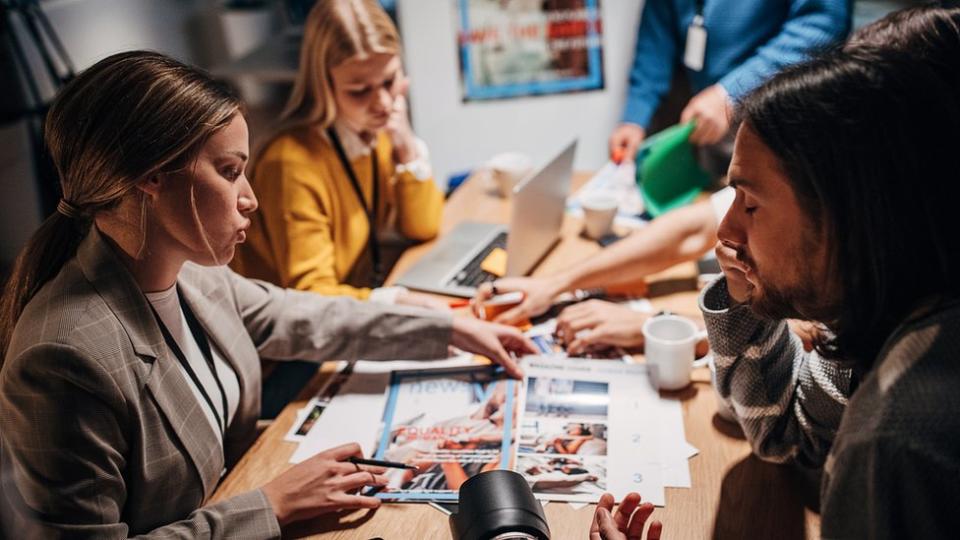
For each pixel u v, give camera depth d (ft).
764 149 2.71
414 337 5.06
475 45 8.77
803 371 3.94
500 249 6.56
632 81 8.80
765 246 2.86
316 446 4.40
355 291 6.08
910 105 2.46
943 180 2.47
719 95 7.16
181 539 3.62
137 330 3.71
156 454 3.77
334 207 6.59
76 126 3.47
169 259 3.84
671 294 5.76
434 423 4.51
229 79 13.08
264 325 4.97
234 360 4.50
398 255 7.71
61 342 3.44
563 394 4.69
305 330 5.00
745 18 7.85
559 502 3.88
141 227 3.65
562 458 4.17
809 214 2.66
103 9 12.59
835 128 2.52
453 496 3.96
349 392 4.85
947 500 2.33
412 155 6.98
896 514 2.37
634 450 4.21
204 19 14.78
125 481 3.74
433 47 8.76
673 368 4.60
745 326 3.90
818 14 7.47
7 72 10.45
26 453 3.45
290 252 6.19
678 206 6.90
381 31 6.26
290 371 5.85
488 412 4.57
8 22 10.55
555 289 5.65
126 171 3.45
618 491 3.94
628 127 8.60
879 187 2.49
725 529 3.69
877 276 2.57
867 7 8.34
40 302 3.60
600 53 8.82
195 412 3.95
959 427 2.29
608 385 4.75
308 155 6.38
